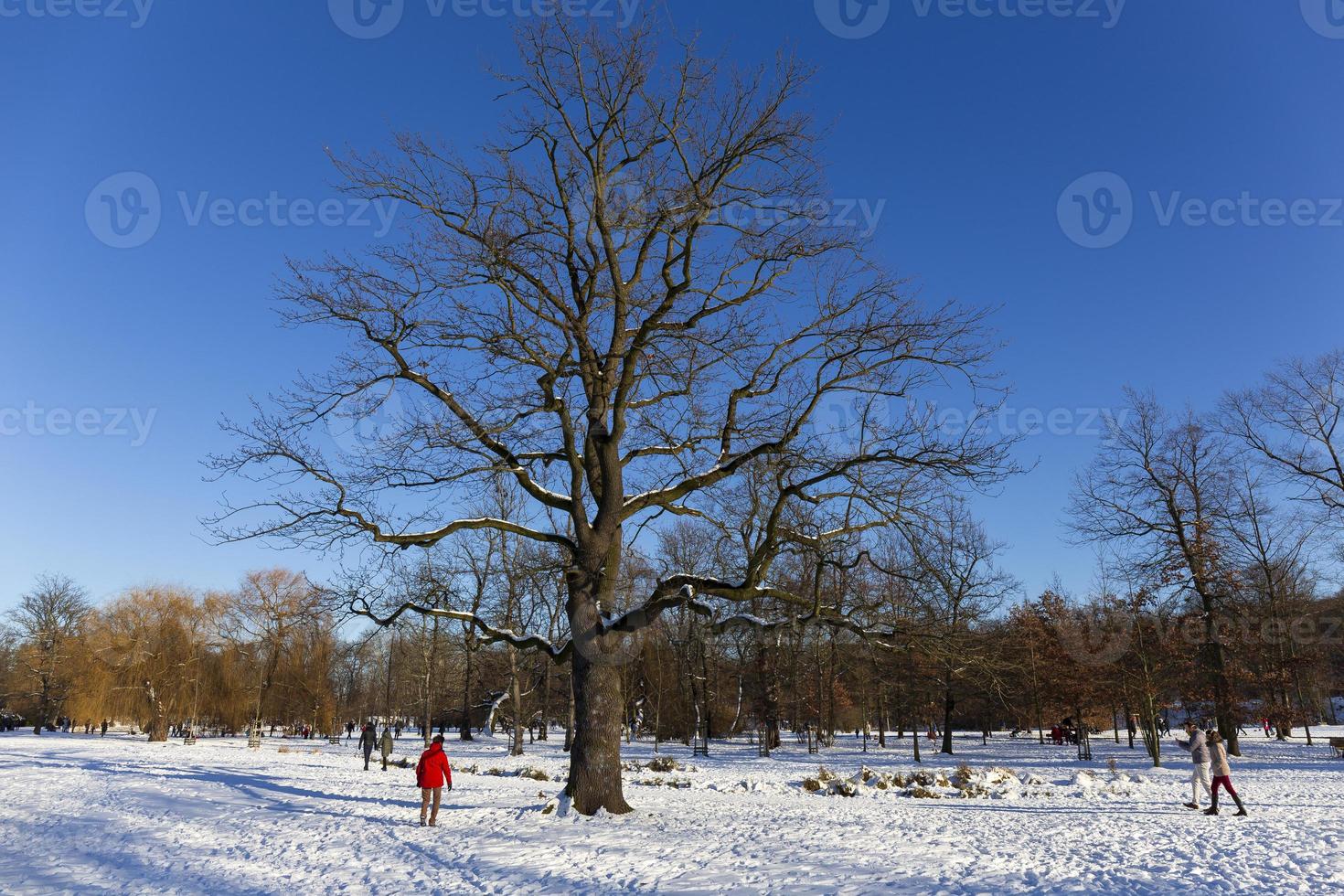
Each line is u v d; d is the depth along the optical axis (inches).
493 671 2340.1
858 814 788.6
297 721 2847.0
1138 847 592.7
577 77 679.7
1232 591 1482.5
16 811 829.8
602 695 719.7
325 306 653.3
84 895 489.7
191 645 2362.2
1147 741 1467.8
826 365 687.7
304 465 657.0
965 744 2399.1
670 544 1535.4
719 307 726.5
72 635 2967.5
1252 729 2780.5
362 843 639.8
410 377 678.5
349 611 717.9
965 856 558.9
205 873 545.6
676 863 537.0
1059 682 1729.8
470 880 508.1
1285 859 531.5
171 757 1584.6
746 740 2479.1
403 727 3174.2
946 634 696.4
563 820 688.4
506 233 670.5
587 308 716.0
